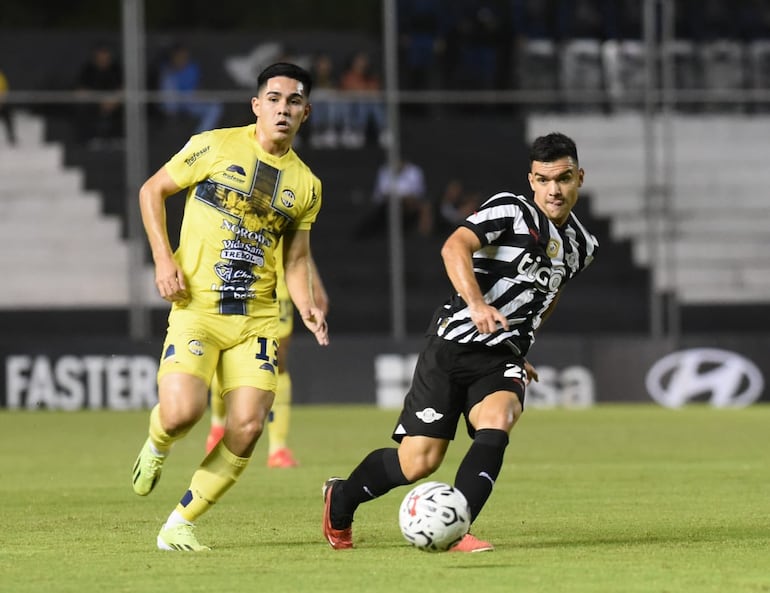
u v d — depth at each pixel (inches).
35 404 2837.1
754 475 1558.8
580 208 3472.0
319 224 3356.3
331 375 2928.2
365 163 3408.0
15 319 3213.6
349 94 2908.5
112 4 3873.0
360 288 3307.1
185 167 937.5
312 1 3806.6
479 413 904.9
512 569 831.1
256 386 934.4
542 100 2979.8
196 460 1808.6
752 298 3366.1
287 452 1704.0
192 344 924.6
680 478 1523.1
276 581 788.0
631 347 2987.2
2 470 1660.9
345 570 831.1
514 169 3491.6
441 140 3474.4
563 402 2965.1
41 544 978.1
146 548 952.3
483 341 910.4
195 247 936.3
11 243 3284.9
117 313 3240.7
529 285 919.7
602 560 871.7
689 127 3499.0
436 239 3324.3
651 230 3021.7
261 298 951.0
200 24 3794.3
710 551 919.0
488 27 3405.5
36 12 3811.5
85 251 3294.8
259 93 953.5
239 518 1151.6
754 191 3484.3
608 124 3523.6
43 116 3425.2
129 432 2293.3
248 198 940.0
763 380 2987.2
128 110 2854.3
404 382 2933.1
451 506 847.1
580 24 3425.2
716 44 3457.2
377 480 927.0
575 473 1588.3
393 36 2920.8
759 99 3036.4
